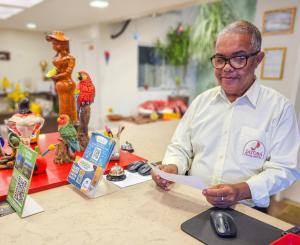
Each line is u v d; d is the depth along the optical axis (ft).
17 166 3.07
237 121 3.84
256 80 3.85
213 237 2.49
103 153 3.30
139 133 6.75
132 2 9.09
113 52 14.11
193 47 16.06
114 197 3.27
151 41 15.55
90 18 12.21
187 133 4.42
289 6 7.77
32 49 16.57
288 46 7.95
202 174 4.02
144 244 2.38
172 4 9.61
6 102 15.08
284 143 3.54
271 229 2.63
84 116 4.59
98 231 2.57
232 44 3.39
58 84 4.27
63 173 3.84
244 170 3.70
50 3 9.22
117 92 14.71
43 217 2.80
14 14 11.11
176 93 17.22
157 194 3.38
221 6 14.20
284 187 3.43
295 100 7.06
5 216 2.81
